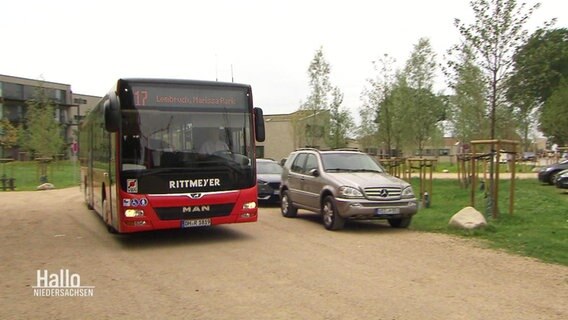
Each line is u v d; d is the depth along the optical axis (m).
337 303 5.78
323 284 6.62
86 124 15.74
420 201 15.55
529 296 6.02
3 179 28.34
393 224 11.73
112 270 7.61
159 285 6.69
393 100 24.05
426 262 7.90
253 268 7.60
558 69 39.44
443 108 24.00
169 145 9.31
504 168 36.72
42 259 8.46
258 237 10.50
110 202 10.07
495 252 8.62
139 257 8.56
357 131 33.09
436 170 39.56
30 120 35.81
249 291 6.32
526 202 14.05
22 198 21.73
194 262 8.10
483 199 14.63
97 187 12.46
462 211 10.98
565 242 9.00
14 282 6.95
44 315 5.52
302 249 9.09
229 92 9.96
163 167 9.20
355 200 10.70
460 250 8.83
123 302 5.95
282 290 6.35
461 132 22.30
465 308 5.57
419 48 23.62
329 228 11.36
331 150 13.01
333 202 11.17
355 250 8.95
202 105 9.67
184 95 9.55
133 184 9.01
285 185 14.00
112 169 9.68
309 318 5.27
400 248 9.09
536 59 15.24
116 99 9.05
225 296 6.12
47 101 37.22
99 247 9.54
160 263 8.06
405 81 23.72
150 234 11.02
